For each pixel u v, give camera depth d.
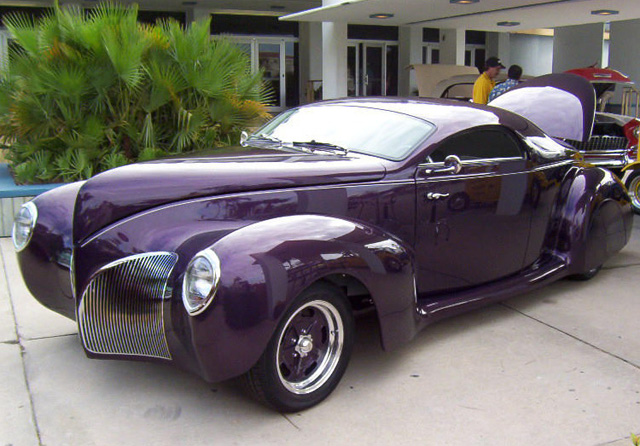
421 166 3.98
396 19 14.23
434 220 4.08
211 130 8.20
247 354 3.01
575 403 3.47
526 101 5.95
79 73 7.46
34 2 20.92
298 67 25.81
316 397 3.38
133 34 7.67
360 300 3.71
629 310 4.88
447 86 12.52
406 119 4.28
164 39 8.07
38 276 3.83
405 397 3.53
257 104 8.57
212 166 3.55
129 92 7.73
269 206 3.50
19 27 7.97
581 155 5.55
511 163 4.53
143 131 7.89
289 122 4.71
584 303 5.04
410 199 3.94
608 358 4.04
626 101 18.19
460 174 4.19
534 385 3.67
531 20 14.16
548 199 4.95
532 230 4.82
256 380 3.16
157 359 3.25
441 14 13.29
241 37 24.83
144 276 3.21
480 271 4.47
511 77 8.95
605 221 5.30
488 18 13.88
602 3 11.52
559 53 23.19
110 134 7.77
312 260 3.15
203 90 8.02
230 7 23.34
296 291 3.08
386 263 3.47
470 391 3.60
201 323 2.96
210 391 3.58
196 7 23.41
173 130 8.25
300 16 13.81
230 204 3.42
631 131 8.68
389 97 4.79
